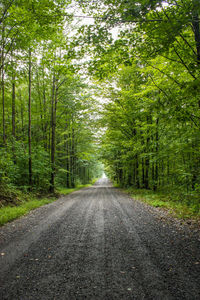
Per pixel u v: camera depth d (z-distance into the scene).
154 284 2.52
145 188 16.02
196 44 5.00
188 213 6.35
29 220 6.52
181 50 5.36
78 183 32.03
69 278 2.73
